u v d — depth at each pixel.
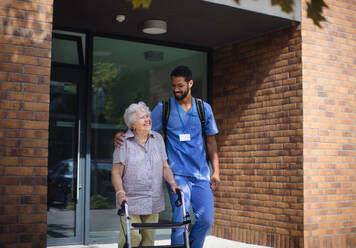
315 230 8.17
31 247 5.73
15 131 5.76
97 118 8.92
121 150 5.17
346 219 8.60
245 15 8.02
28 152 5.81
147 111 5.32
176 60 9.92
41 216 5.81
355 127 8.89
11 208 5.66
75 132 8.65
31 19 5.95
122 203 4.69
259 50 9.19
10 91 5.77
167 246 4.86
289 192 8.37
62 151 8.52
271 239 8.65
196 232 6.09
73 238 8.48
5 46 5.77
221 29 8.86
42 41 5.98
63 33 8.65
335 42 8.74
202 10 7.77
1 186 5.64
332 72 8.65
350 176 8.74
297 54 8.40
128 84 9.30
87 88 8.73
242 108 9.49
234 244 9.02
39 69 5.94
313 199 8.20
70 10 7.78
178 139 6.07
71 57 8.72
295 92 8.38
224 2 7.50
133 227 4.66
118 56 9.23
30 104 5.86
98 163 8.90
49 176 8.37
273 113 8.79
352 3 9.05
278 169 8.62
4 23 5.79
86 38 8.83
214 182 6.41
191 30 8.95
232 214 9.59
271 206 8.71
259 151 9.04
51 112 8.46
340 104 8.70
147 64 9.58
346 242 8.57
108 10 7.79
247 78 9.41
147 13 7.94
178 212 5.92
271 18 8.15
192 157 6.06
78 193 8.52
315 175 8.27
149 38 9.52
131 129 5.33
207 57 10.31
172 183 5.39
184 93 6.00
